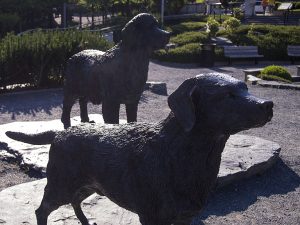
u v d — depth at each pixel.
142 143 3.03
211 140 2.79
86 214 4.49
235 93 2.62
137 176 3.00
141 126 3.19
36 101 11.13
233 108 2.60
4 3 28.50
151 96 11.99
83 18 43.34
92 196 4.88
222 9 42.00
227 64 19.39
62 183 3.44
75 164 3.36
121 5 36.28
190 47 19.69
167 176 2.86
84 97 6.43
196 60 19.17
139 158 2.99
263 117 2.51
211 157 2.84
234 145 7.06
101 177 3.22
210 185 2.93
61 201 3.55
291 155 7.35
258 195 5.86
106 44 13.55
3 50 12.05
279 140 8.27
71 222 4.35
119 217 4.47
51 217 4.41
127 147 3.11
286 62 20.67
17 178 6.16
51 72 12.85
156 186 2.91
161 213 2.95
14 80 12.45
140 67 5.66
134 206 3.12
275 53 20.83
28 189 5.11
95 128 3.40
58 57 12.70
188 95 2.69
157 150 2.91
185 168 2.81
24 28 31.22
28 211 4.57
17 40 12.48
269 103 2.51
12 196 4.89
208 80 2.71
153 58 19.98
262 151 6.86
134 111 6.08
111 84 5.77
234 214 5.30
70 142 3.37
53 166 3.48
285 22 32.53
